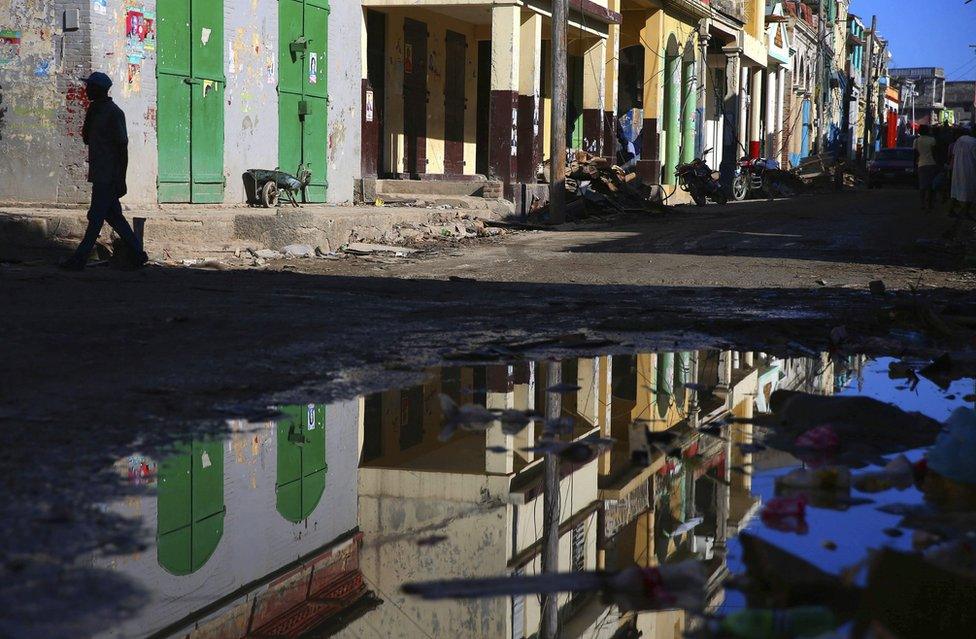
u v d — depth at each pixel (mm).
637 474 3869
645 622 2412
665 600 2551
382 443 4277
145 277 9859
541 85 26016
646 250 14258
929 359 6422
